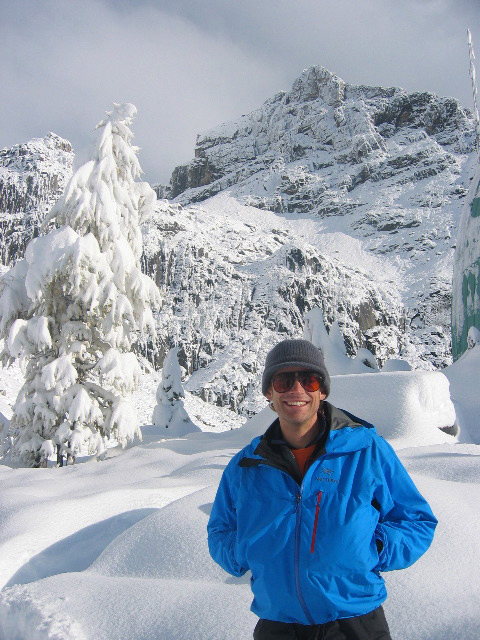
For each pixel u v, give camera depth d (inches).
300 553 88.3
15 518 250.1
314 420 97.0
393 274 7135.8
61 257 636.7
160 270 5743.1
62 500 273.0
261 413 615.8
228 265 6107.3
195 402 4549.7
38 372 671.1
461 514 177.8
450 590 142.3
